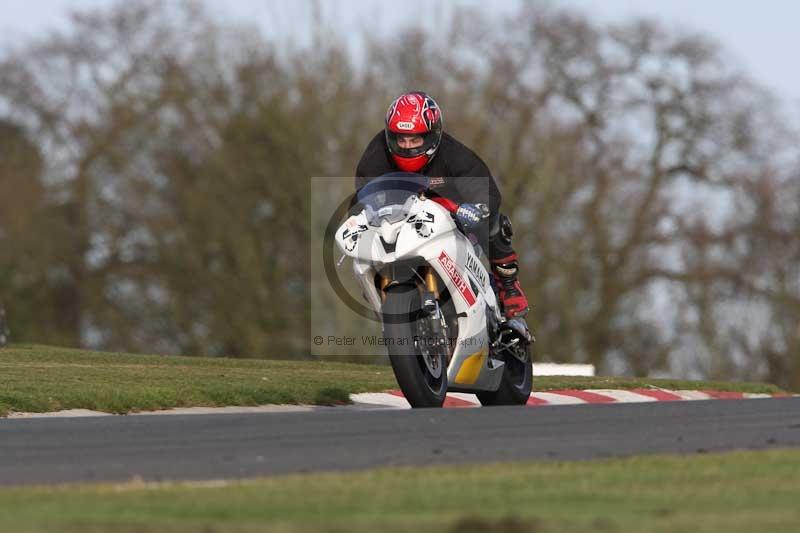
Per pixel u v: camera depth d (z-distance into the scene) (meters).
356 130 106.00
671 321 117.50
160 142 120.06
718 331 116.44
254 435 20.52
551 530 11.12
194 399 31.16
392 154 28.55
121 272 122.69
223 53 113.38
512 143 108.50
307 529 11.05
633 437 20.12
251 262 110.56
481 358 29.42
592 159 114.44
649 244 116.56
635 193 116.31
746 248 120.19
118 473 15.81
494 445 18.91
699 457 16.97
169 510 12.40
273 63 110.81
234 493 13.55
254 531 10.95
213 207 111.88
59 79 135.50
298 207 107.44
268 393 32.84
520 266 107.81
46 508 12.50
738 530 11.18
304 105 107.50
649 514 12.20
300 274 109.31
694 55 127.94
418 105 28.17
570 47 124.12
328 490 13.79
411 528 11.14
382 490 13.80
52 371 39.38
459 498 13.27
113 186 125.62
